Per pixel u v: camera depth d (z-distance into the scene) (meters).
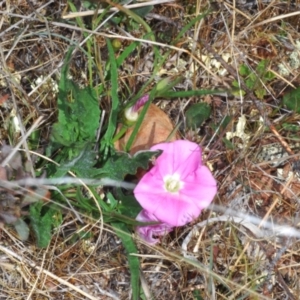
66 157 0.23
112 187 0.24
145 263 0.24
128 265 0.24
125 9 0.23
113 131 0.23
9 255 0.23
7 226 0.23
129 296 0.24
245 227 0.25
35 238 0.23
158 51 0.25
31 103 0.24
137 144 0.23
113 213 0.22
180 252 0.24
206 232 0.25
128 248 0.22
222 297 0.24
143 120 0.23
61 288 0.24
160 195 0.21
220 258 0.25
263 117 0.25
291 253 0.25
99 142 0.24
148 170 0.23
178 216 0.21
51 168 0.23
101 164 0.23
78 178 0.22
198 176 0.22
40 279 0.23
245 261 0.24
